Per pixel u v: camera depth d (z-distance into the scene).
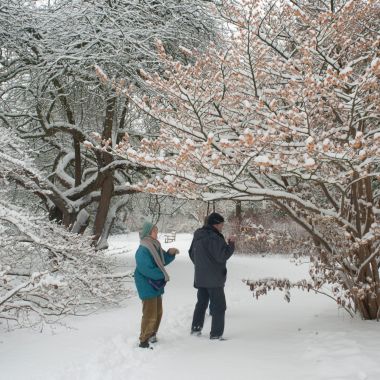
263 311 6.65
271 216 16.83
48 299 5.53
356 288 4.95
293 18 5.61
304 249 5.69
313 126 5.17
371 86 4.11
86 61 9.15
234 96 5.08
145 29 9.02
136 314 6.50
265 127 5.09
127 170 12.88
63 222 11.52
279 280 5.36
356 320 5.48
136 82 9.29
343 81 3.87
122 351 4.64
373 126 5.81
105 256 7.52
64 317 6.11
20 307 5.09
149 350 4.70
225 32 9.66
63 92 10.57
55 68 9.52
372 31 5.39
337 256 5.20
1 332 5.39
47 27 9.16
